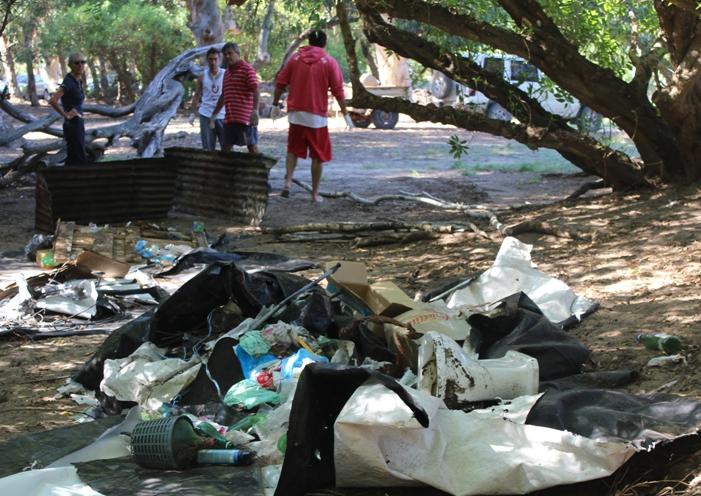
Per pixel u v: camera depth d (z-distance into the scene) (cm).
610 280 769
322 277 620
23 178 1669
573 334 637
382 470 402
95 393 583
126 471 423
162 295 834
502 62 1228
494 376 480
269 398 498
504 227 1014
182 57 1897
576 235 944
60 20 3931
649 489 401
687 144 1102
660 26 1073
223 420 488
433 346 480
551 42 1089
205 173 1278
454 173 1791
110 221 1214
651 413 433
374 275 881
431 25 1099
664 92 1077
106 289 826
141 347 575
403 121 3516
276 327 548
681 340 589
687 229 901
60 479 414
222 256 966
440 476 402
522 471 395
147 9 3875
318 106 1316
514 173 1777
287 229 1099
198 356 557
